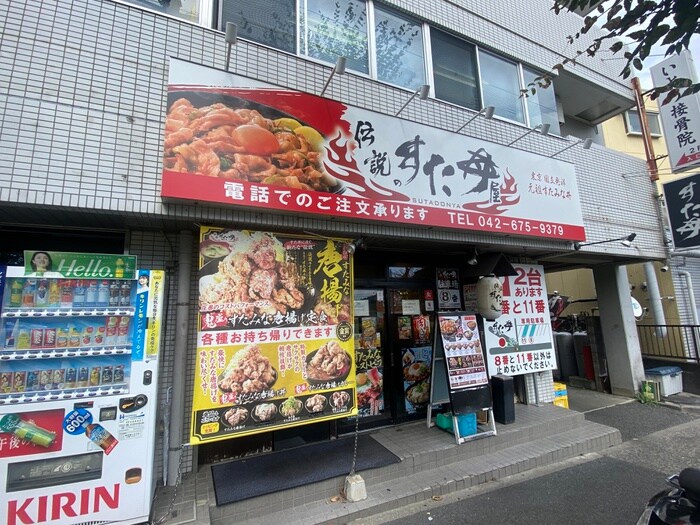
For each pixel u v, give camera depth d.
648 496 3.94
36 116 3.08
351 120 4.38
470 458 4.70
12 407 2.78
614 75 8.20
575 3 2.66
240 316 3.79
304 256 4.23
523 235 5.54
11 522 2.73
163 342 3.92
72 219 3.55
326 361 4.16
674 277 9.19
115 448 3.00
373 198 4.33
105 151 3.27
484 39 6.16
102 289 3.17
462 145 5.18
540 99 6.84
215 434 3.52
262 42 4.34
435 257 6.30
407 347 5.88
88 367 3.06
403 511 3.74
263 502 3.53
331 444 4.73
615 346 8.46
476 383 5.05
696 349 8.35
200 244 3.72
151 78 3.55
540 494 4.03
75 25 3.32
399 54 5.35
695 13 2.20
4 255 3.71
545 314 6.80
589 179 6.98
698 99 7.00
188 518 3.19
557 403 6.84
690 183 7.12
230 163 3.62
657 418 6.74
